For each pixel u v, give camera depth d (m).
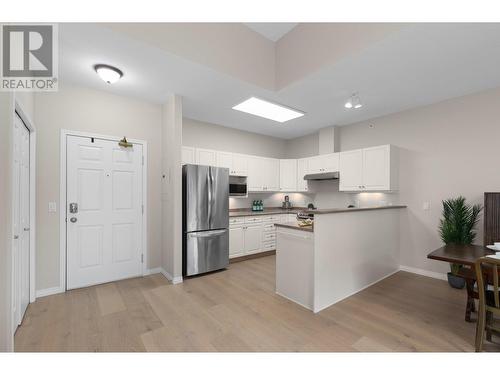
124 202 3.28
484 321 1.77
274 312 2.42
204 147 4.62
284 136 5.80
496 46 2.18
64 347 1.83
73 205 2.90
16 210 2.01
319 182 5.24
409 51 2.27
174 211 3.23
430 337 2.00
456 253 2.13
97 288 2.96
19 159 2.13
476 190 3.14
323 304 2.51
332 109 3.84
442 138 3.44
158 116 3.59
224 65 2.70
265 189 5.18
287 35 3.05
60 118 2.82
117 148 3.22
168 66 2.54
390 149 3.72
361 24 2.26
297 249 2.64
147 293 2.85
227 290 2.97
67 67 2.54
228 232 3.93
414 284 3.20
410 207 3.75
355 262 2.94
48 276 2.73
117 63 2.47
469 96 3.22
